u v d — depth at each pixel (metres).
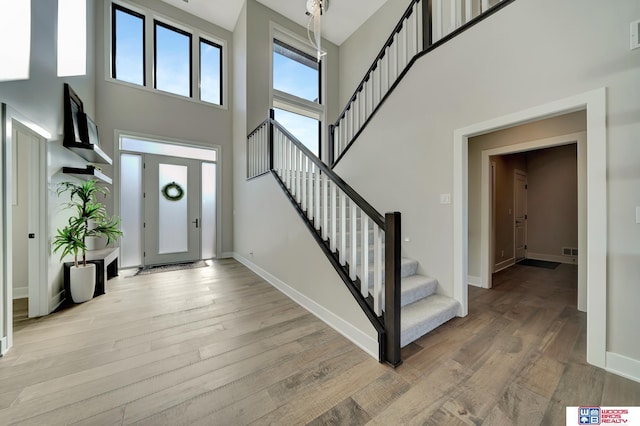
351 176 3.76
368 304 1.91
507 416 1.27
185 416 1.26
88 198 2.92
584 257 2.62
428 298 2.52
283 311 2.56
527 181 5.52
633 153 1.52
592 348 1.68
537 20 1.91
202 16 4.93
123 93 4.25
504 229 4.62
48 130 2.46
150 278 3.73
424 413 1.29
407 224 2.95
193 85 4.92
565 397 1.40
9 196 1.83
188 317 2.41
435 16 3.20
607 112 1.60
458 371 1.63
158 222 4.60
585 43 1.69
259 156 4.11
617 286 1.59
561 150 5.15
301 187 2.92
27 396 1.38
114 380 1.52
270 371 1.62
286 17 5.20
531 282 3.69
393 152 3.11
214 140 5.12
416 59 2.82
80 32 3.29
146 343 1.94
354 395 1.42
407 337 1.94
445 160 2.55
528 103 1.96
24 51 2.06
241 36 4.84
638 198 1.51
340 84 6.15
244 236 4.67
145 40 4.46
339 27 5.57
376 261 1.82
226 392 1.43
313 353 1.82
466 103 2.36
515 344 1.96
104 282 3.06
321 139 5.97
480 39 2.25
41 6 2.32
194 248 4.95
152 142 4.55
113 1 4.20
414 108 2.85
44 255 2.42
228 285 3.41
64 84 2.80
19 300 2.87
